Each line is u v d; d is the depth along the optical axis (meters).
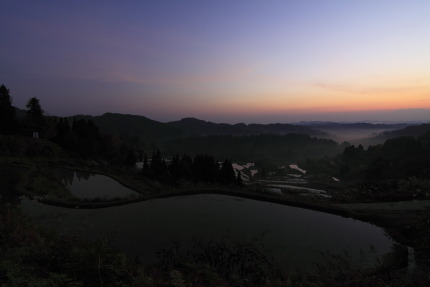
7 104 54.03
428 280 11.51
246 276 11.86
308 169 148.38
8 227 11.03
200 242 15.91
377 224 21.00
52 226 17.75
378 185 55.91
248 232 18.09
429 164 91.44
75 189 31.48
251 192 28.19
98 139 68.62
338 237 18.09
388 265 14.11
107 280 7.03
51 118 67.81
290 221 20.86
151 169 50.53
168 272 10.85
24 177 29.92
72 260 7.61
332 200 30.44
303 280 11.42
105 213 21.27
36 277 6.39
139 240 16.02
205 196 27.53
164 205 24.00
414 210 24.45
